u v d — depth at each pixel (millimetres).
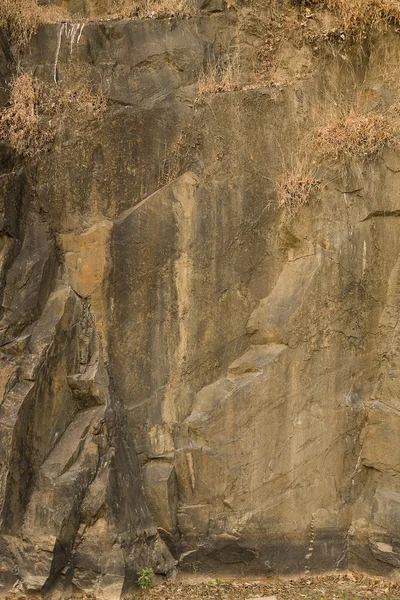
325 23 8477
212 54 8477
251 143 8156
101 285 7879
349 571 8016
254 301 8102
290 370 7965
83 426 7625
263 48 8578
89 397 7707
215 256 8039
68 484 7293
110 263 7895
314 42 8438
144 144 8078
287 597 7391
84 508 7383
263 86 8305
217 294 8039
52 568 7121
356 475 8117
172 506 7879
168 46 8289
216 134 8141
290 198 8062
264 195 8133
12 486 7207
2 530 7152
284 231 8109
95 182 8000
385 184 8109
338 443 8062
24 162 7906
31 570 7121
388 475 8008
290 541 7910
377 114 8234
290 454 7945
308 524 7953
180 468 7945
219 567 7891
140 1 8789
